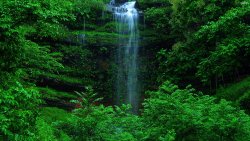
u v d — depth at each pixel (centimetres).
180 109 1055
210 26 1942
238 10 1891
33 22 925
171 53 2230
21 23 916
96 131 989
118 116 1124
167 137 910
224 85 1956
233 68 1934
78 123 985
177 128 1044
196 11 2305
